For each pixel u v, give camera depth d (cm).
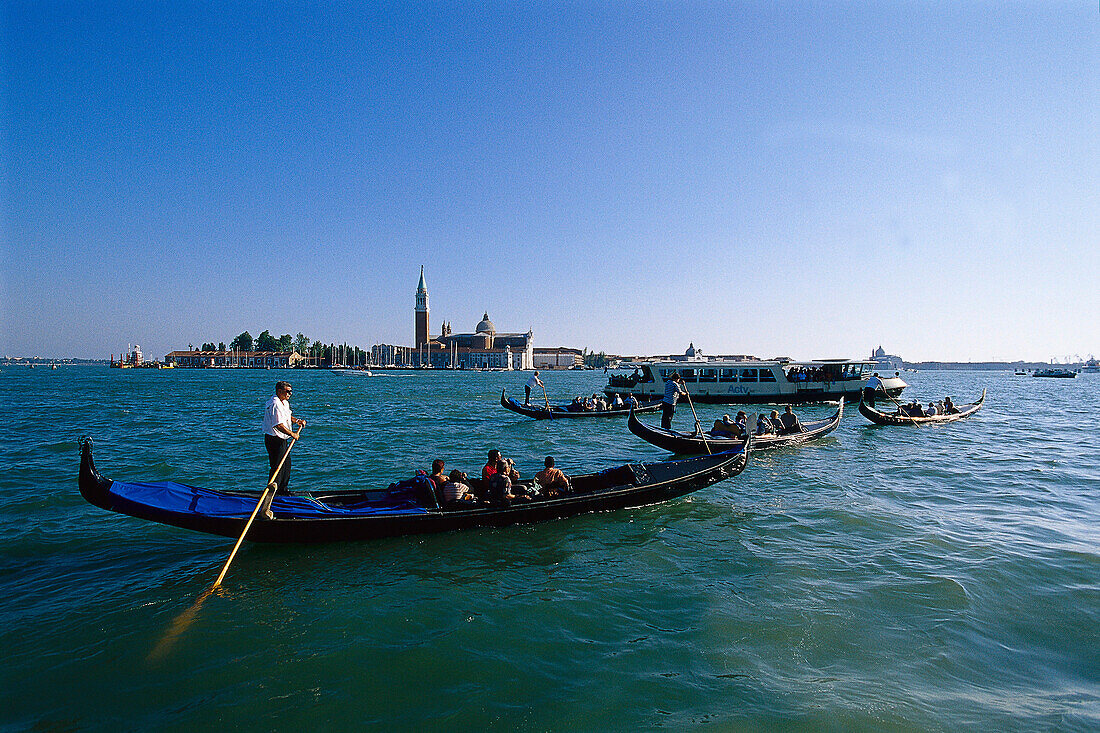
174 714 540
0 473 1517
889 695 559
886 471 1620
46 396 4978
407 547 962
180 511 857
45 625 696
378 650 646
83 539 988
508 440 2309
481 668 612
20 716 535
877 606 743
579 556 939
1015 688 575
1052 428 2759
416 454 1927
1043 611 730
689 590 802
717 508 1210
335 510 949
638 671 605
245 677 596
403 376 12238
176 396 5097
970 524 1099
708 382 4066
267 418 968
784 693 563
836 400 4153
